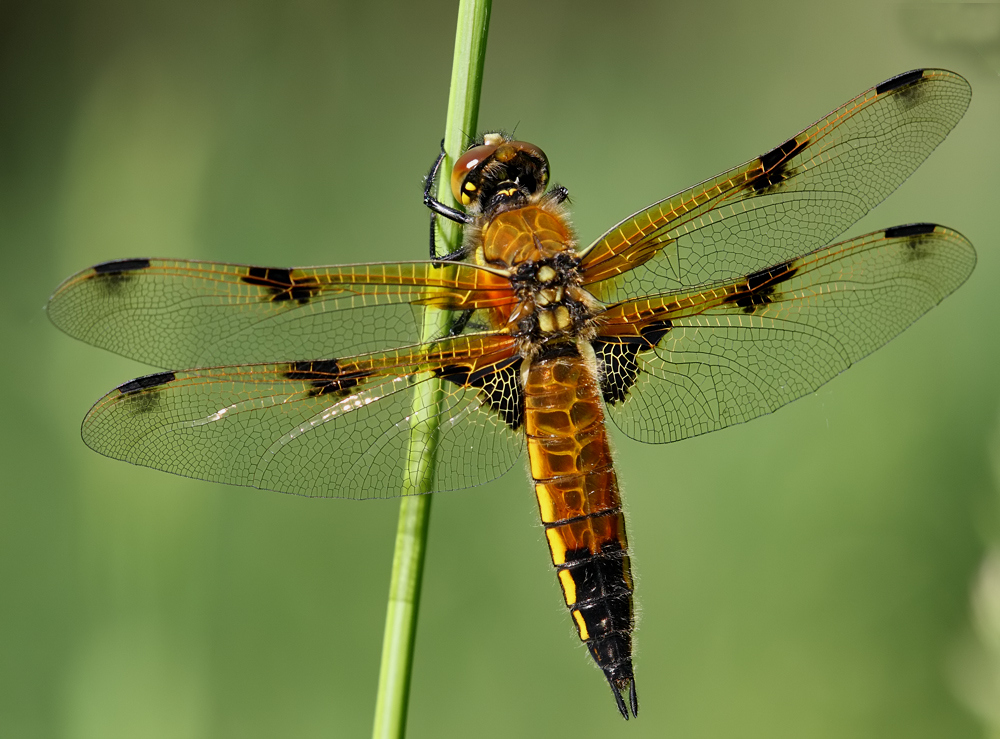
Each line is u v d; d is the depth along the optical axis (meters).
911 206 0.58
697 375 0.53
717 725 0.56
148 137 0.57
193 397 0.52
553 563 0.52
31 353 0.57
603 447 0.53
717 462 0.57
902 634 0.56
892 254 0.53
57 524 0.56
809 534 0.57
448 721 0.56
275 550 0.56
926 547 0.56
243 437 0.52
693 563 0.57
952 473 0.56
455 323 0.52
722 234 0.53
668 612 0.57
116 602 0.55
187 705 0.55
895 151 0.53
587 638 0.52
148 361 0.52
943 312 0.57
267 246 0.58
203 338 0.52
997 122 0.58
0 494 0.56
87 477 0.55
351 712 0.56
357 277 0.52
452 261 0.52
